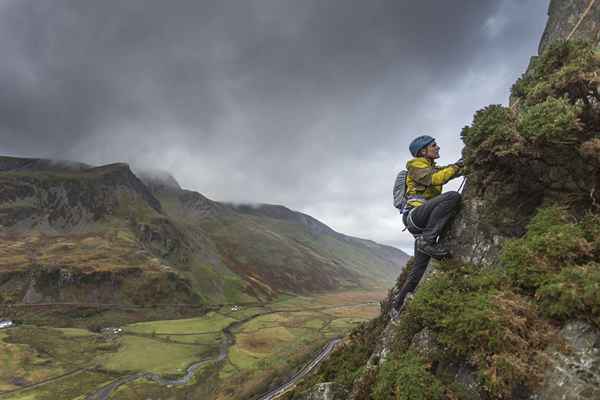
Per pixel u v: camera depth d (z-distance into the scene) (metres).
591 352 3.65
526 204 5.96
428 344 5.55
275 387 95.38
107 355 139.12
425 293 5.64
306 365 111.31
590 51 5.71
